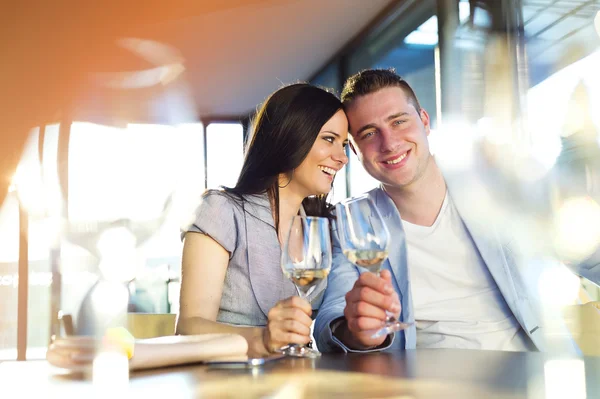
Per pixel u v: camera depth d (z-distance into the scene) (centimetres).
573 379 79
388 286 124
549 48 324
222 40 584
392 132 191
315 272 119
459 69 420
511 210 184
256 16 534
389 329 120
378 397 66
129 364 88
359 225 122
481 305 186
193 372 92
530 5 344
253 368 97
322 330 137
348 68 646
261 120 184
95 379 82
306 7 540
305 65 682
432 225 191
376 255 122
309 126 181
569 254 182
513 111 346
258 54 620
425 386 74
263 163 181
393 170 189
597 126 220
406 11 516
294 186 186
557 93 308
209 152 800
